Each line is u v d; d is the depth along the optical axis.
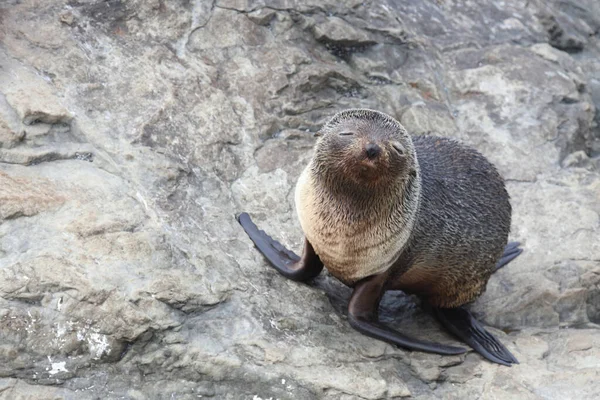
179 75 20.92
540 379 17.09
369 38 24.12
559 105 25.11
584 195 22.48
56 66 19.69
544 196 22.31
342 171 15.76
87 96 19.39
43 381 15.20
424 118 23.36
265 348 15.98
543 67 26.00
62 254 15.92
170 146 19.27
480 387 16.80
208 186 19.08
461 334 18.31
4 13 20.42
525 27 27.36
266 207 19.55
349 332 17.16
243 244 18.23
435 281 18.62
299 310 17.17
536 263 20.70
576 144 24.42
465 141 23.30
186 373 15.70
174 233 17.28
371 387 15.96
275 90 21.89
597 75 28.12
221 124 20.42
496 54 25.91
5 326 15.06
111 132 18.84
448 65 25.30
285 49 22.83
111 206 17.25
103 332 15.41
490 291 20.17
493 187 18.81
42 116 18.28
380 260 16.97
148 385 15.60
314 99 22.50
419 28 25.73
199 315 16.22
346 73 23.17
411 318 19.31
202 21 22.36
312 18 23.64
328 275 19.14
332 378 15.90
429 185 17.78
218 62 21.95
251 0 23.28
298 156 20.86
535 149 23.59
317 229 16.84
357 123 16.06
